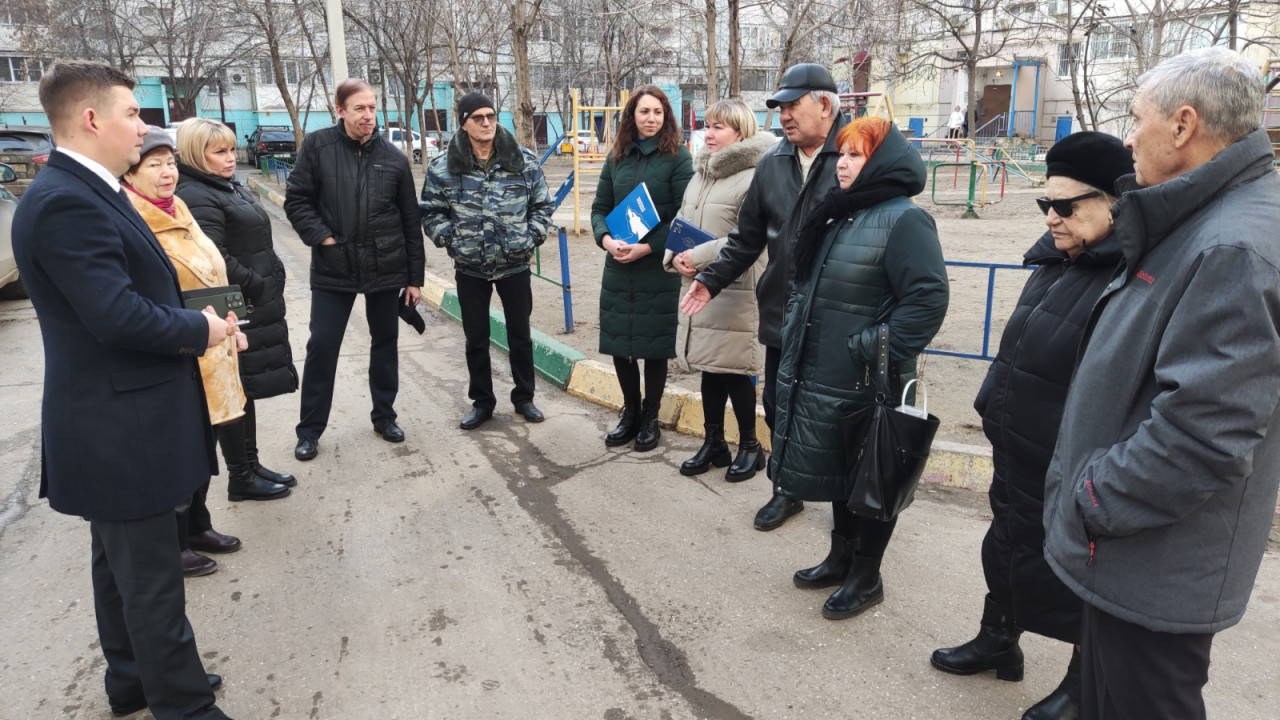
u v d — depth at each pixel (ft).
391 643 9.46
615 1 55.67
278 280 13.05
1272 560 10.63
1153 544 5.20
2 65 116.47
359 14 77.71
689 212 13.19
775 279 11.21
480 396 16.42
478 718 8.18
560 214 51.78
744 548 11.48
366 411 17.58
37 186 6.49
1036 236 38.17
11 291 29.94
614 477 13.97
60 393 6.83
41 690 8.73
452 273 32.53
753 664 8.95
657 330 14.35
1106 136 6.51
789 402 9.51
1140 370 5.23
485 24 75.36
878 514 8.55
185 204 11.70
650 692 8.54
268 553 11.58
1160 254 5.23
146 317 6.71
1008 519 7.61
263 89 134.72
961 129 96.43
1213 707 8.05
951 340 20.61
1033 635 9.37
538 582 10.74
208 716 7.75
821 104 10.44
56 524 12.57
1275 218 4.77
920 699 8.32
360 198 14.35
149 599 7.27
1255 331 4.62
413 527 12.32
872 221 8.86
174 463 7.23
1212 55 5.00
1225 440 4.66
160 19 103.50
